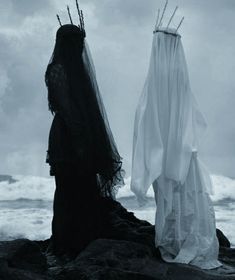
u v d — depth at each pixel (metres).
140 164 6.28
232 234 23.66
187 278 5.75
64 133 6.38
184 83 6.54
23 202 37.38
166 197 6.27
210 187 6.50
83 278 5.55
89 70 6.61
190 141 6.38
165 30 6.55
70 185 6.50
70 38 6.46
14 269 5.36
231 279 5.79
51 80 6.34
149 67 6.49
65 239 6.53
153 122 6.34
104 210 6.64
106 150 6.50
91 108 6.48
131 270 5.84
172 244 6.29
